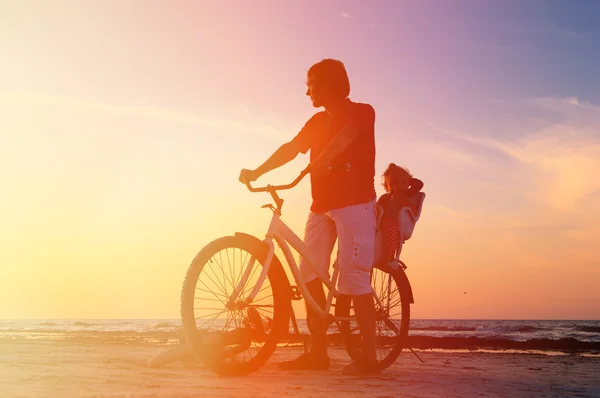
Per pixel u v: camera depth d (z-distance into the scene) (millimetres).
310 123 4074
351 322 4227
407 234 4426
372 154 3863
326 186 3840
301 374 3750
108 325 60781
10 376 3639
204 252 3428
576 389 3395
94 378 3523
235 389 2992
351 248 3752
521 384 3598
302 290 3822
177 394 2801
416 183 4527
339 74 3859
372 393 2943
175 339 16672
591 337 31797
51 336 21812
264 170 3900
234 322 3537
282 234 3750
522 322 82500
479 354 7688
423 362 5363
